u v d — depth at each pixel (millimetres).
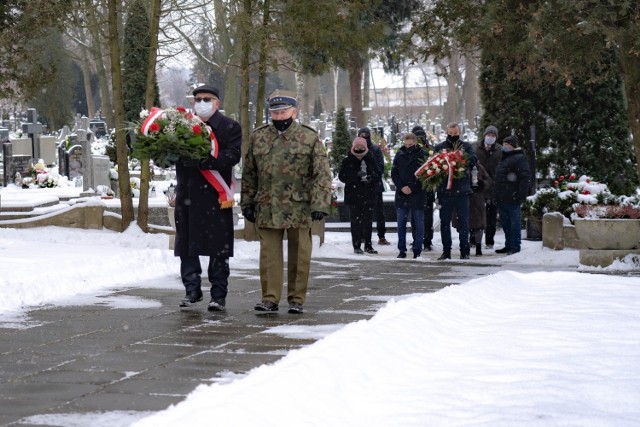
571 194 20109
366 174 18891
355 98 51156
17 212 20188
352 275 14383
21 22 20422
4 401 5859
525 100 24266
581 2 15891
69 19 20422
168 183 30609
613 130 24188
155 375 6676
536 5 17438
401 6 40344
